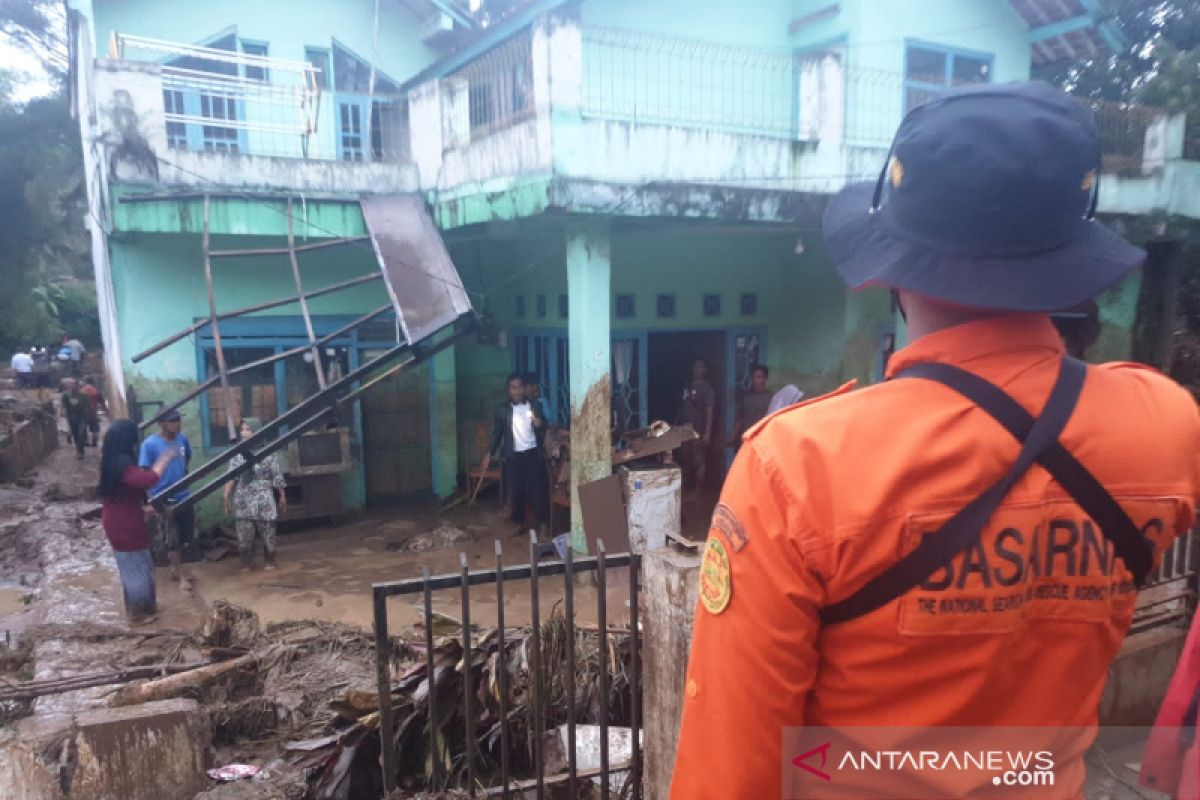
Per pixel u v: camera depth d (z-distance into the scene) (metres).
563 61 6.11
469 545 8.00
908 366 1.03
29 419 12.92
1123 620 1.01
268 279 8.41
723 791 0.99
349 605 6.41
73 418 12.95
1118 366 1.09
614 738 3.13
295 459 8.31
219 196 7.54
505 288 10.34
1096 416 0.96
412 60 10.09
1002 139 0.96
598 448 6.96
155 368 7.98
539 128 6.23
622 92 7.86
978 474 0.91
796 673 0.97
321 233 7.99
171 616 6.00
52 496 9.98
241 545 7.39
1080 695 1.00
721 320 9.95
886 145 7.95
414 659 4.47
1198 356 13.70
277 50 9.23
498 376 10.38
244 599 6.57
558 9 6.05
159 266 7.92
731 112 8.48
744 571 0.98
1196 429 1.04
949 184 0.97
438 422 9.49
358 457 9.02
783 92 8.78
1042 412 0.94
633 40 7.88
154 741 3.38
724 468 10.17
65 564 7.20
